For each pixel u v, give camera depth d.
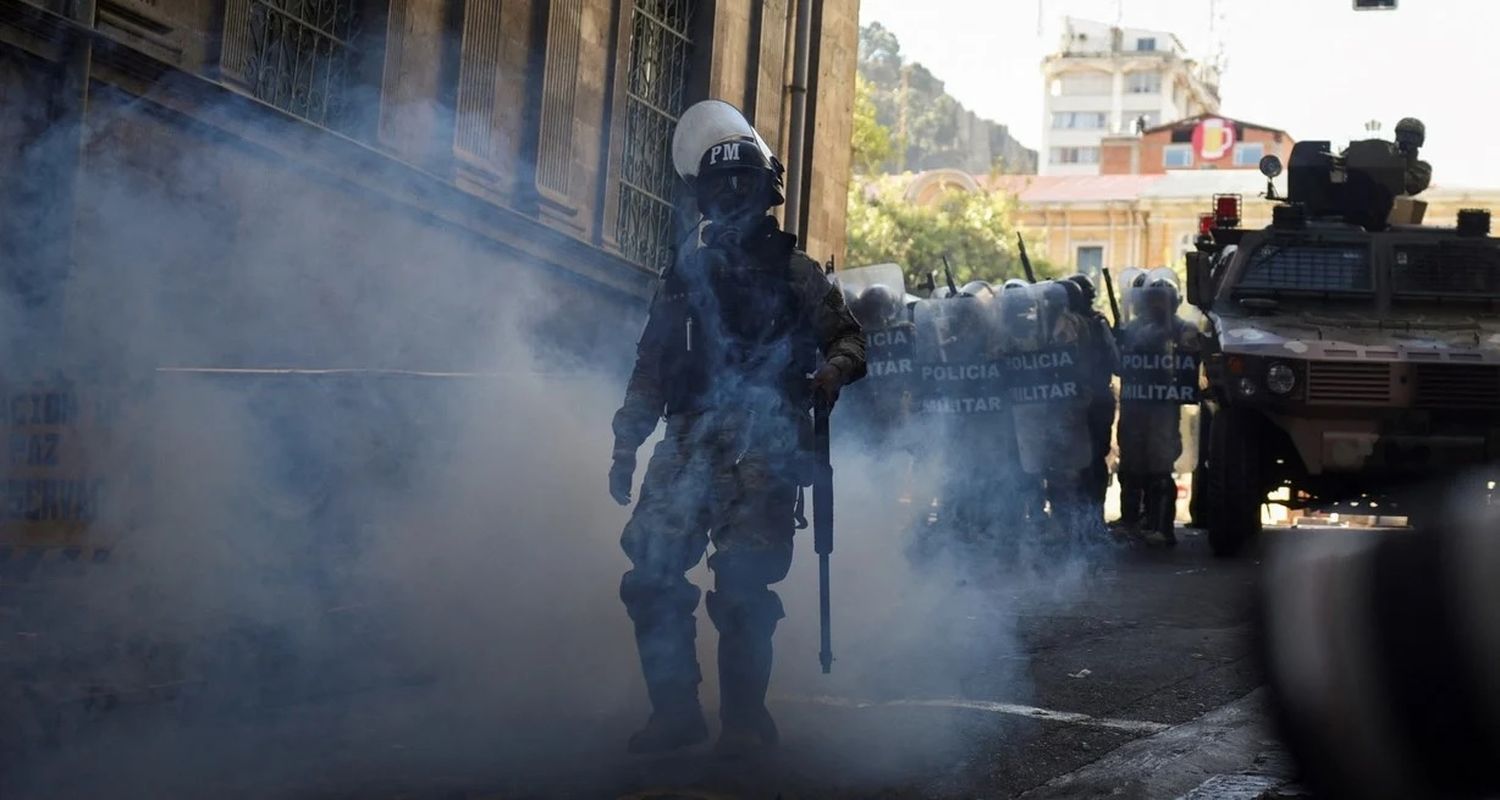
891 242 44.09
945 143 114.56
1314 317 11.95
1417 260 12.27
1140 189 64.06
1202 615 7.91
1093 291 12.36
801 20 16.70
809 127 17.09
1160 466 12.91
